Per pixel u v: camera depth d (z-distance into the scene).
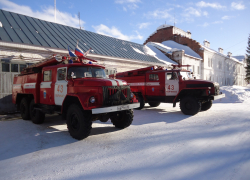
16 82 7.55
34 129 5.71
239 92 14.45
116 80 5.00
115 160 3.30
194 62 23.84
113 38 18.61
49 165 3.18
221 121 6.25
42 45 9.50
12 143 4.41
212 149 3.70
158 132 5.09
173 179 2.59
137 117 7.38
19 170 3.01
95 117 4.77
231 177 2.62
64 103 4.96
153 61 17.28
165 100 8.80
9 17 10.98
